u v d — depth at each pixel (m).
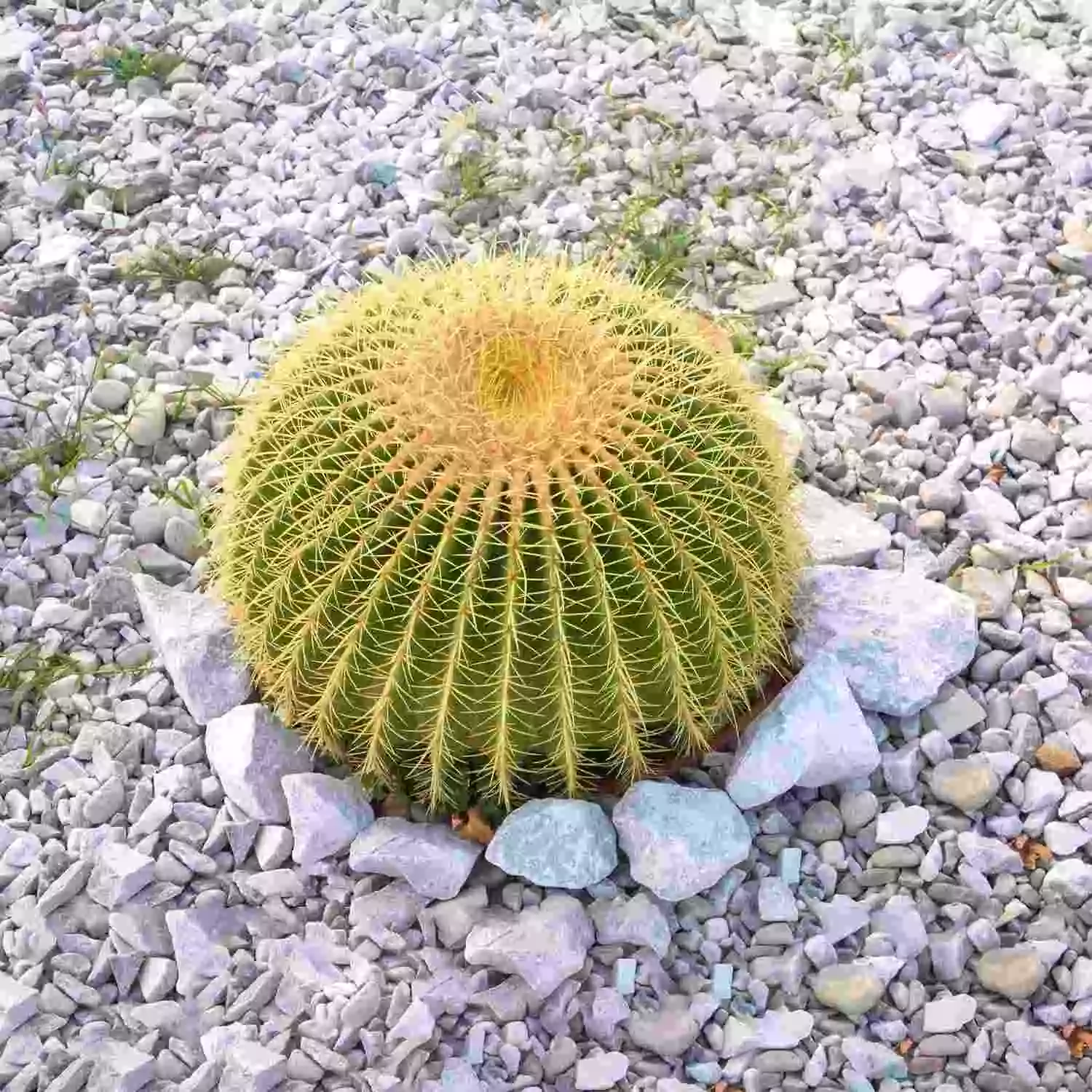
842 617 1.22
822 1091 1.02
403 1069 1.00
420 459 0.98
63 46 1.88
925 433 1.44
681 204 1.69
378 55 1.87
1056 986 1.07
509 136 1.79
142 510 1.36
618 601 0.98
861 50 1.92
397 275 1.42
